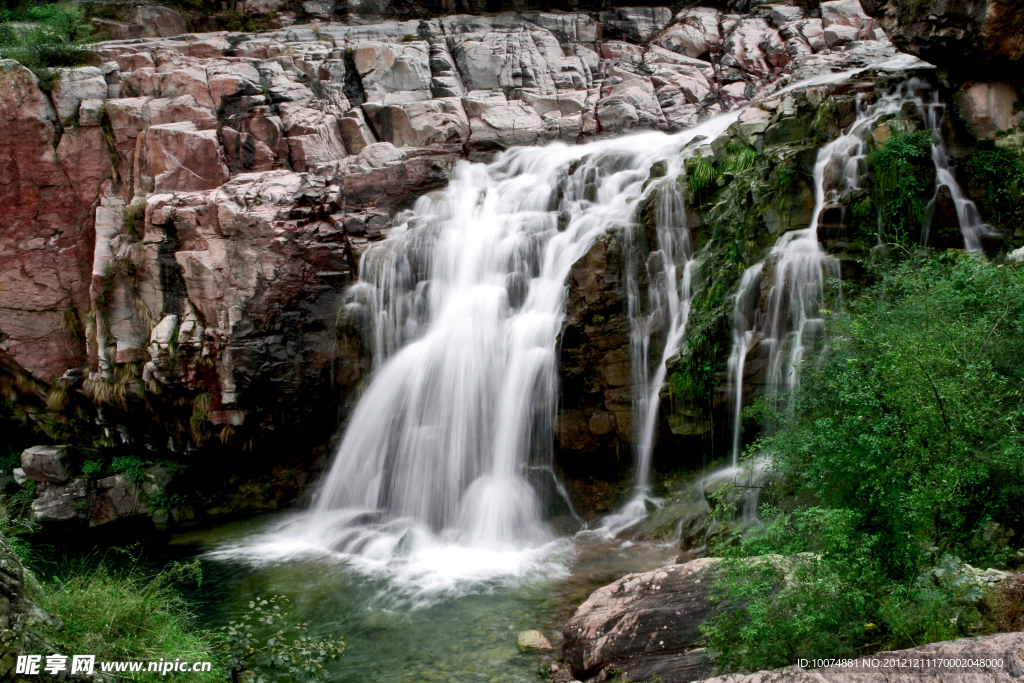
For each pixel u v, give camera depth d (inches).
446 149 722.8
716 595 303.6
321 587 425.4
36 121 645.3
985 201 477.7
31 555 504.7
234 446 592.4
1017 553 241.0
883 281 360.5
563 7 918.4
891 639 223.0
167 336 578.9
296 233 596.7
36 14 792.9
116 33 836.0
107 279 604.7
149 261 592.4
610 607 323.9
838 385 305.4
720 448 456.4
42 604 267.1
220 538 532.4
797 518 269.6
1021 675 160.2
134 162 658.2
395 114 745.6
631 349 490.0
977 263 318.3
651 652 291.4
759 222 468.1
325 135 719.7
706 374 450.0
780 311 434.6
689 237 504.4
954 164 485.1
